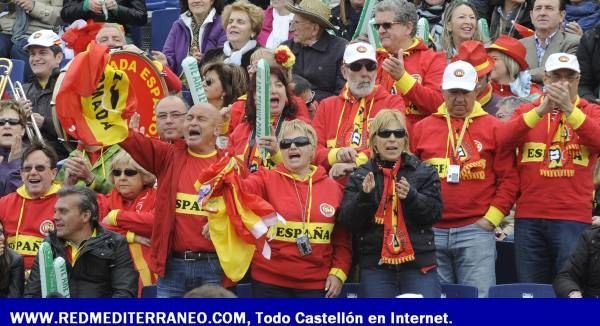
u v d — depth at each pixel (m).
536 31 37.38
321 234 28.94
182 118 29.31
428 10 39.47
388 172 28.91
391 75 31.88
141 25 42.19
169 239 29.05
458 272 30.80
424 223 28.78
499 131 30.67
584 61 36.34
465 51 32.78
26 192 32.12
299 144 29.08
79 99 28.28
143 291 29.59
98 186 32.47
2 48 41.66
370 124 29.31
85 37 34.38
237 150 30.88
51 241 29.53
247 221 28.05
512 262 32.31
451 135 30.84
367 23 35.94
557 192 30.75
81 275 29.34
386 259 28.69
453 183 30.59
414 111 32.38
